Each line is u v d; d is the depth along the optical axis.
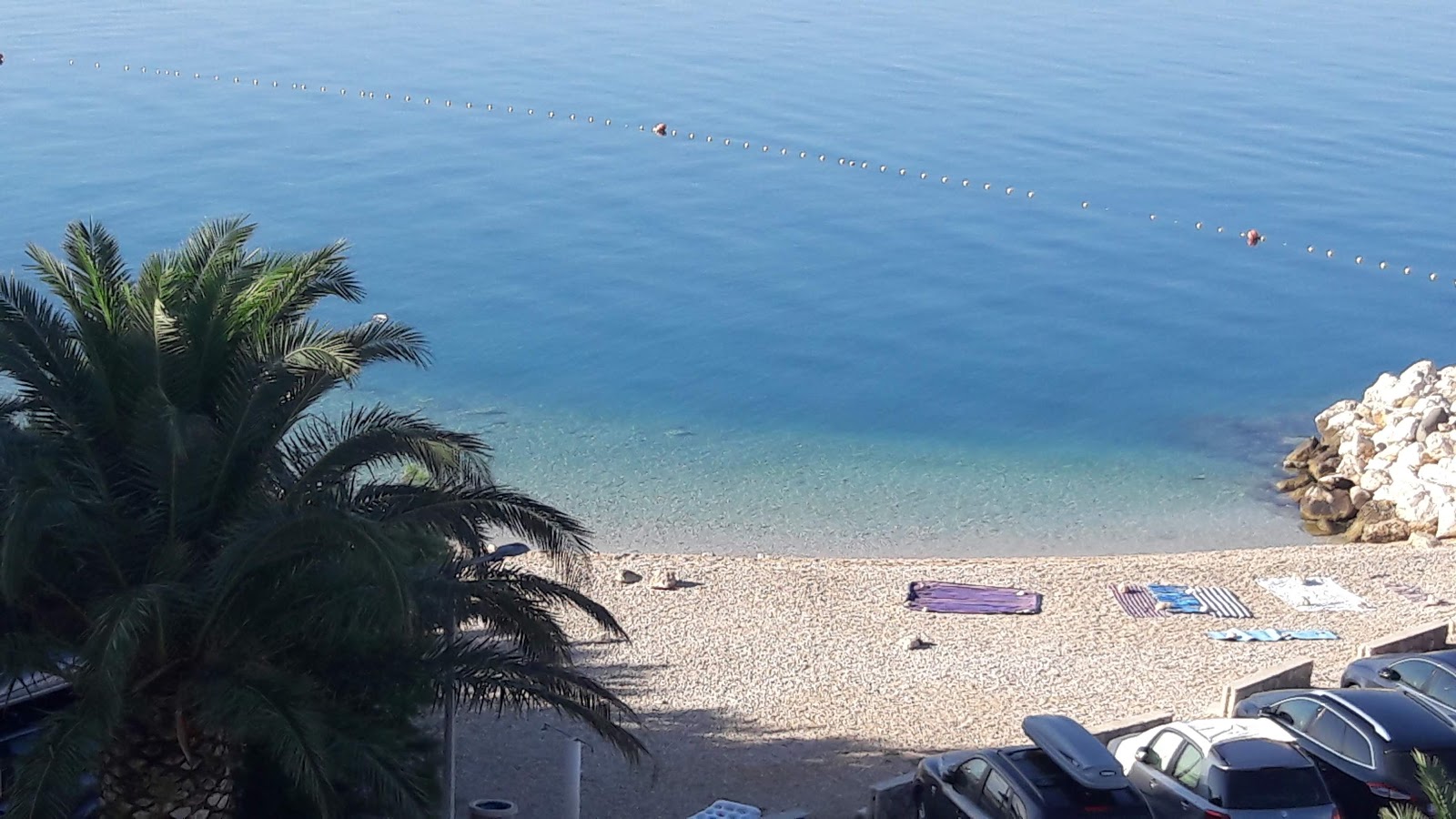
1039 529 34.69
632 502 35.00
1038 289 59.56
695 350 48.84
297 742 11.41
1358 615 27.61
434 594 13.15
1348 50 123.56
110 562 11.95
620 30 124.56
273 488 12.90
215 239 13.59
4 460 11.59
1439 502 34.62
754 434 40.81
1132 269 63.44
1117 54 119.50
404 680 12.91
